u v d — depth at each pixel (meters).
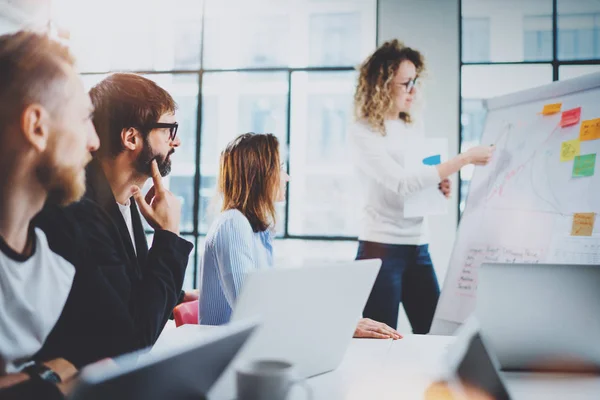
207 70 4.47
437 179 2.34
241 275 1.56
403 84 2.54
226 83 4.49
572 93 1.94
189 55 4.49
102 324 1.05
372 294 2.53
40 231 0.98
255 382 0.71
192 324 1.62
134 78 1.29
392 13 4.10
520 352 1.11
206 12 4.48
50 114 0.87
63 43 0.95
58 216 1.03
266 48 4.47
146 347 1.13
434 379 0.88
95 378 0.49
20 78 0.84
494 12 4.11
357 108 2.63
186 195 4.49
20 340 0.92
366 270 1.02
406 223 2.53
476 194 2.23
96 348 1.04
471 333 0.86
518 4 4.11
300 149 4.60
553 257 1.76
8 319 0.90
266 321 0.84
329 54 4.50
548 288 1.12
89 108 0.95
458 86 4.04
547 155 1.94
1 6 3.64
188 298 1.91
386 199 2.52
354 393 0.94
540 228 1.86
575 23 4.07
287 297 0.86
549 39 4.11
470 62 4.14
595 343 1.10
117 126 1.24
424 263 2.58
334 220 4.79
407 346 1.32
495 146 2.22
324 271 0.92
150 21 4.50
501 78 4.14
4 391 0.75
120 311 1.08
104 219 1.17
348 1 4.31
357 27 4.44
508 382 1.03
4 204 0.87
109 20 4.46
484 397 0.79
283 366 0.76
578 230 1.71
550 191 1.87
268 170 1.73
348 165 4.71
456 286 2.13
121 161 1.26
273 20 4.50
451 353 0.91
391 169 2.46
